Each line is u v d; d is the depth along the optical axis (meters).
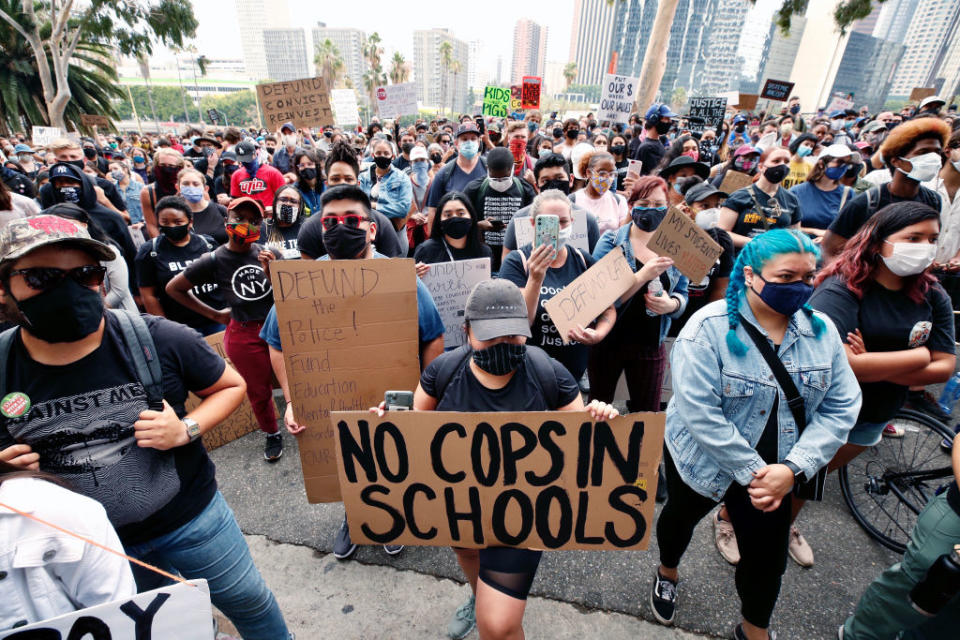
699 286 3.10
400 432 1.57
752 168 4.87
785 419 1.62
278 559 2.45
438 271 2.75
